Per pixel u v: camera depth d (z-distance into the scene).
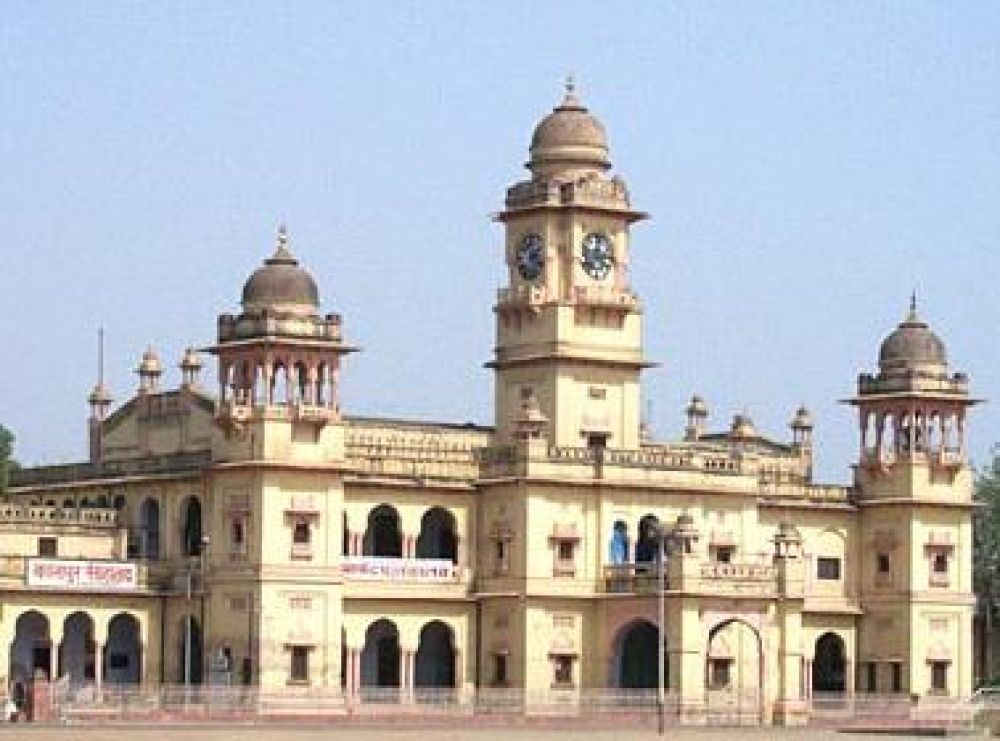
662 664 115.25
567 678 129.75
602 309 135.25
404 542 129.25
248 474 122.94
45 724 106.50
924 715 139.12
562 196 135.12
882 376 144.38
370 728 110.88
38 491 138.50
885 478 143.88
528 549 128.75
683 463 135.00
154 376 138.00
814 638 141.75
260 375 123.19
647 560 133.38
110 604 124.12
